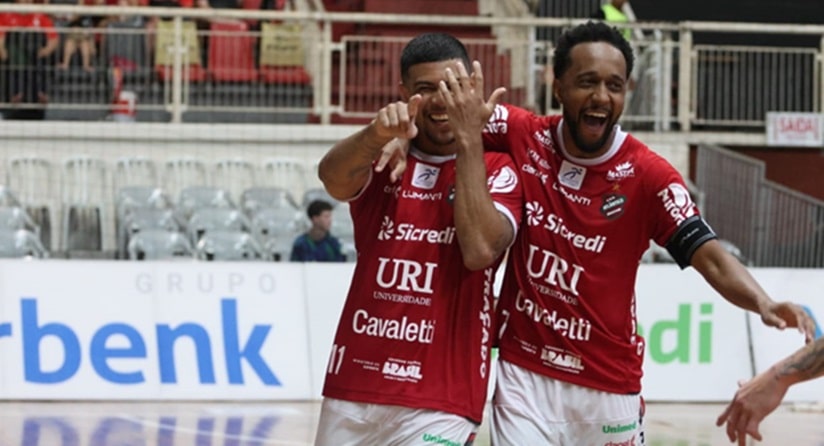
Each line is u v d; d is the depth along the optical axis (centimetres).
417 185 1127
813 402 3055
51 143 3834
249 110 3950
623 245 1162
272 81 4003
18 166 3781
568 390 1173
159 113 3941
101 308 2891
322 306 2977
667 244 1167
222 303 2933
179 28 3897
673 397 3038
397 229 1120
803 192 4206
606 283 1161
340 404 1125
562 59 1134
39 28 3812
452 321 1112
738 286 1112
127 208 3659
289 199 3778
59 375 2858
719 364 3064
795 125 4125
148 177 3853
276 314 2958
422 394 1100
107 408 2727
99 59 3916
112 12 3794
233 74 3981
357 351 1120
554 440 1186
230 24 4056
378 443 1125
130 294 2903
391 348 1110
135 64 3934
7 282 2870
